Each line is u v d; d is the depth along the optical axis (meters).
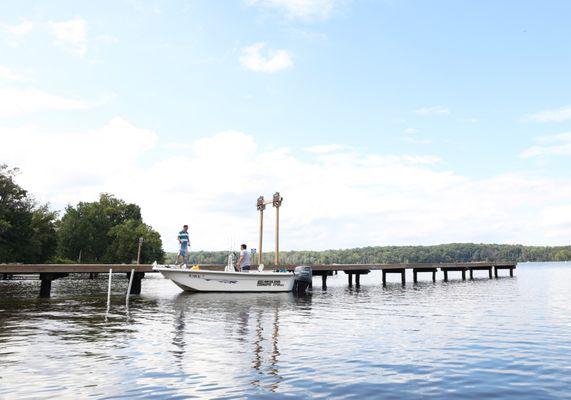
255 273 21.30
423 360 7.21
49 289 18.58
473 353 7.79
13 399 5.00
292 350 7.90
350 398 5.22
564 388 5.73
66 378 5.89
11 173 49.72
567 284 34.50
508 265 50.41
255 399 5.12
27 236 50.12
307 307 15.56
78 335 9.20
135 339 8.77
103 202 86.38
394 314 13.71
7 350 7.65
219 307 15.03
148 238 78.31
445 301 18.86
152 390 5.41
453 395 5.39
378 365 6.84
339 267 31.41
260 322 11.43
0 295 19.81
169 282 39.03
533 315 13.61
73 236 77.19
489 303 17.83
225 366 6.66
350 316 13.05
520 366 6.86
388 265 35.16
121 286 28.59
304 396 5.27
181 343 8.42
